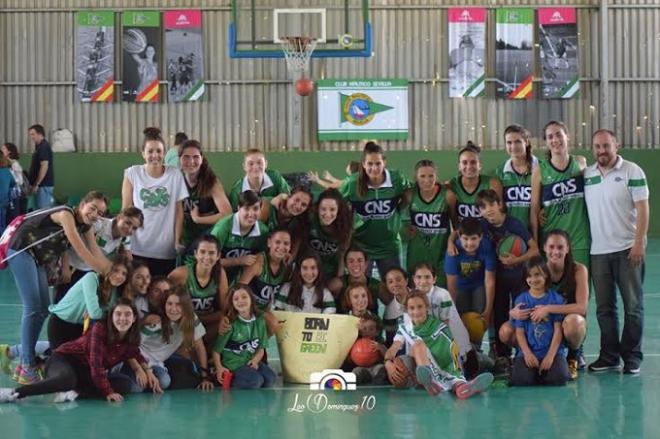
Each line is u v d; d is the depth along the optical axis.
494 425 6.21
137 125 19.72
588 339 9.33
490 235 7.82
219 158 19.55
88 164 19.52
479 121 19.80
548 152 7.92
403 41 19.73
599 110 19.75
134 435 6.02
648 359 8.31
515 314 7.41
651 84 19.70
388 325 7.89
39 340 9.22
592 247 7.77
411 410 6.62
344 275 7.96
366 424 6.25
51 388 6.85
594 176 7.70
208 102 19.72
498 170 8.10
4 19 19.59
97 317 6.97
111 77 19.59
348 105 19.72
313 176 11.19
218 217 7.86
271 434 6.03
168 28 19.55
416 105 19.81
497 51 19.69
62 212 7.21
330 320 7.62
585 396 6.97
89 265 7.16
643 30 19.64
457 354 7.30
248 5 18.86
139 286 7.23
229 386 7.34
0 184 16.14
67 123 19.70
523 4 19.64
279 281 7.77
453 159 19.52
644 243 7.59
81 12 19.52
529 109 19.81
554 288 7.54
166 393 7.18
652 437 5.92
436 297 7.55
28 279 7.31
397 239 8.45
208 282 7.50
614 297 7.83
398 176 8.18
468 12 19.61
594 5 19.62
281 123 19.78
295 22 18.77
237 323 7.41
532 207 7.91
